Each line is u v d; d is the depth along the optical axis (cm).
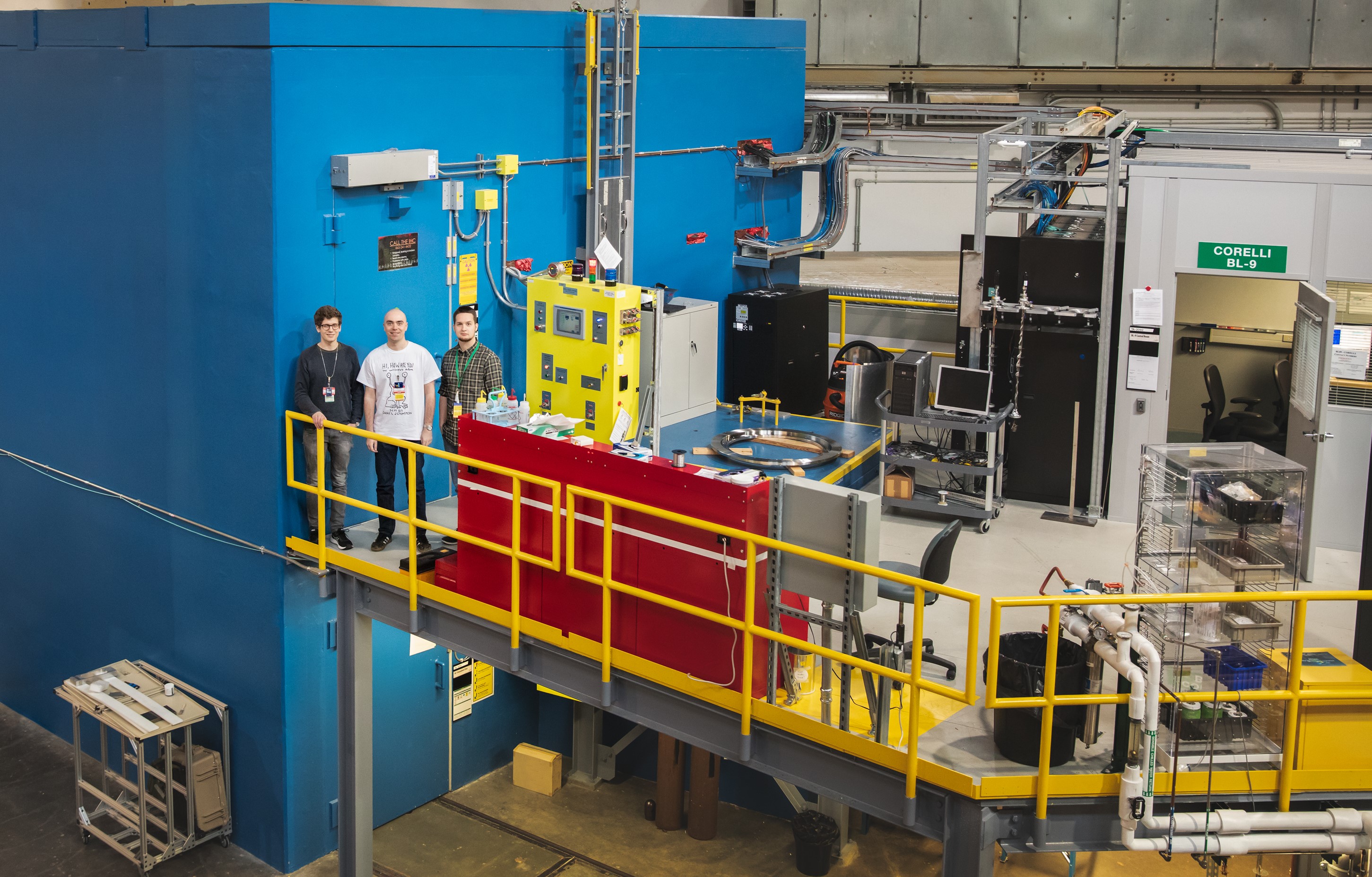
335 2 1217
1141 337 892
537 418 686
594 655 626
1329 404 852
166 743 803
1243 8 1323
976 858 513
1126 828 497
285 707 800
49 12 818
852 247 1652
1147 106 1404
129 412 848
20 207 891
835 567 550
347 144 752
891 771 535
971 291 921
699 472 586
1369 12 1285
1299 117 1355
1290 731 502
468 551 686
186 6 727
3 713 1041
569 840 884
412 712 893
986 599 761
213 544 814
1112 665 498
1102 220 1021
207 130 738
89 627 942
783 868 850
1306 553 788
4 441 976
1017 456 955
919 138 1220
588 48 912
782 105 1206
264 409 756
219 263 755
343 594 752
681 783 894
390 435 761
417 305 823
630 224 974
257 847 846
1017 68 1415
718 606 584
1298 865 659
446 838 880
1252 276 867
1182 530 561
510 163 854
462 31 816
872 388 1078
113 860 839
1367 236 827
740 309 1145
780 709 564
